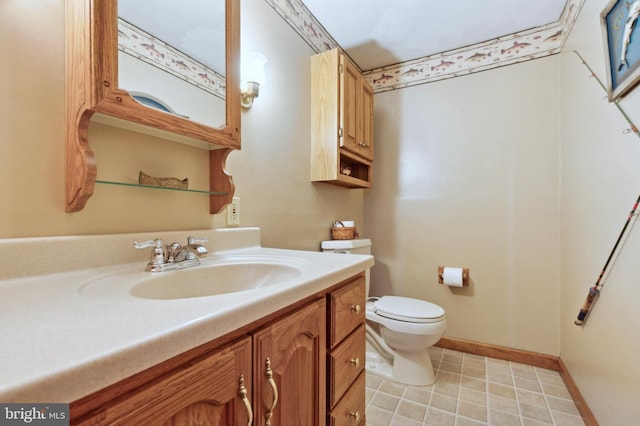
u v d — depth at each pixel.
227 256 1.04
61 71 0.70
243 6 1.25
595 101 1.28
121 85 0.77
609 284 1.13
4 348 0.32
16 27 0.63
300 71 1.65
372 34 1.96
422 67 2.24
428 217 2.21
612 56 1.07
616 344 1.07
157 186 0.86
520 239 1.92
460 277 1.99
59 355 0.30
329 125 1.70
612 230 1.11
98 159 0.77
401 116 2.32
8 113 0.62
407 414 1.37
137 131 0.86
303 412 0.67
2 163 0.61
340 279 0.80
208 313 0.43
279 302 0.56
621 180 1.05
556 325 1.81
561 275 1.77
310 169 1.74
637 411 0.92
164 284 0.75
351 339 0.91
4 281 0.59
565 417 1.35
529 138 1.91
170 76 0.90
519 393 1.54
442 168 2.17
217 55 1.01
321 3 1.67
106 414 0.32
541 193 1.87
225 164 1.08
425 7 1.69
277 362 0.58
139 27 0.82
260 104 1.36
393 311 1.61
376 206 2.40
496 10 1.72
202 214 1.07
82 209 0.73
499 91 1.99
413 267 2.25
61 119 0.70
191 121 0.86
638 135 0.94
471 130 2.07
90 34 0.64
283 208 1.51
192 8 0.96
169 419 0.39
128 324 0.39
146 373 0.36
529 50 1.91
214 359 0.45
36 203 0.66
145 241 0.84
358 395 0.95
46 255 0.65
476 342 2.02
